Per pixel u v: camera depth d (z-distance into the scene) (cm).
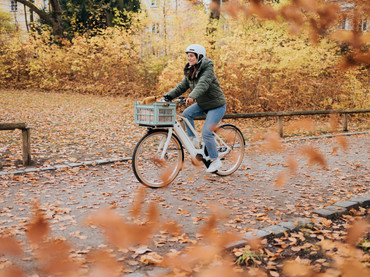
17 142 788
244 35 1181
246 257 267
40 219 66
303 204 420
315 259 278
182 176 545
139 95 1705
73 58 1816
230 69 1238
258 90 1309
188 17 1230
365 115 1435
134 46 1678
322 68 1254
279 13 70
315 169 594
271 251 294
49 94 1728
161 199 425
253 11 71
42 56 1853
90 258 72
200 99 479
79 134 914
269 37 1169
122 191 464
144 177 476
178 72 1223
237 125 1180
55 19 2145
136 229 68
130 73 1734
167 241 303
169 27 1481
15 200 420
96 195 445
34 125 1003
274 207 410
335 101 1320
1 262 245
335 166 626
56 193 453
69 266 64
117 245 65
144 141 454
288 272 75
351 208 399
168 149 477
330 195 459
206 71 456
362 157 705
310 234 330
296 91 1366
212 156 488
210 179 532
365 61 67
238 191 474
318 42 71
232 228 337
